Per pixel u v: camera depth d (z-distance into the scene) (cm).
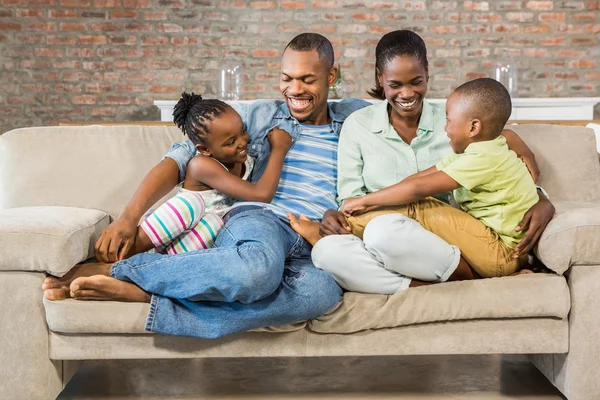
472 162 170
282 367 208
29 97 495
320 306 159
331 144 202
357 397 183
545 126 219
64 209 188
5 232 159
